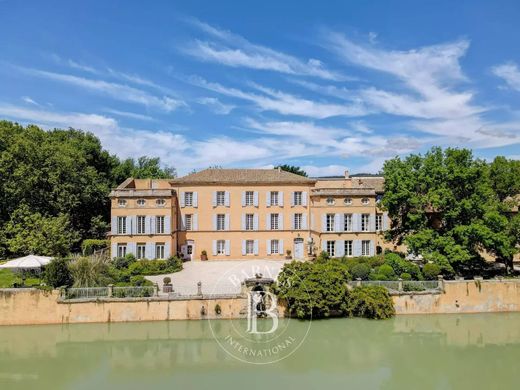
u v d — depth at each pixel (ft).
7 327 104.99
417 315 116.88
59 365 88.38
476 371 87.92
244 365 89.04
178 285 126.31
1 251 145.59
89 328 105.70
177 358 92.22
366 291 113.39
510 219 142.72
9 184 153.28
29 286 109.60
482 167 134.31
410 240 132.16
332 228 164.14
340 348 98.63
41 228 140.56
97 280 113.70
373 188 166.09
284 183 175.22
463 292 119.34
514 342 103.50
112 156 248.52
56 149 174.70
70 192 171.32
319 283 111.24
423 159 143.33
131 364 88.99
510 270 142.72
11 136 161.07
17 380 81.25
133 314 107.76
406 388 79.56
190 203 171.94
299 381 81.87
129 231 157.89
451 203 132.87
